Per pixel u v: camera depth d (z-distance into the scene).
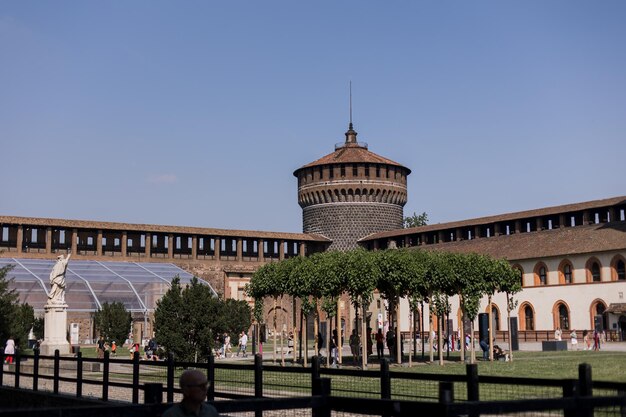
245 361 48.94
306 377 26.94
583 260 74.75
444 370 37.28
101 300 74.75
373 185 104.12
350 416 17.19
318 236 103.19
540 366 37.66
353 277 40.12
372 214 104.25
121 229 89.50
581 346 64.38
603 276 72.81
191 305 41.03
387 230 104.88
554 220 88.75
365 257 41.06
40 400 23.09
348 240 103.25
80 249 90.19
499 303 81.62
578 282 74.81
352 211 103.69
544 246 79.56
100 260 87.88
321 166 104.88
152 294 77.75
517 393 19.44
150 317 75.06
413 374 12.10
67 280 74.69
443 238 96.25
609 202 80.25
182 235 94.50
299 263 44.59
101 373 35.34
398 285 41.59
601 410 12.41
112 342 59.22
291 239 99.94
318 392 10.93
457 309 84.25
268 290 47.50
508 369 35.91
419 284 42.50
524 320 79.56
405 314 89.75
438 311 43.56
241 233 96.44
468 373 10.91
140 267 86.31
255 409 9.84
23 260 81.62
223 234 95.31
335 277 41.00
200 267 94.12
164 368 38.00
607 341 70.56
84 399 21.05
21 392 24.20
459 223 93.88
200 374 8.49
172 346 40.41
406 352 58.84
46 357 23.80
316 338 43.47
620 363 38.88
